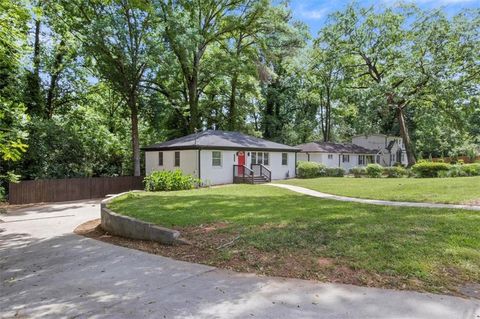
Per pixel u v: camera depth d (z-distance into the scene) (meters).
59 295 4.25
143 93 24.12
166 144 22.50
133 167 23.06
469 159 37.47
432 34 24.91
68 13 19.09
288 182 20.89
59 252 6.74
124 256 6.03
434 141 38.94
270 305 3.63
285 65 34.25
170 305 3.73
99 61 20.16
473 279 4.09
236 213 8.45
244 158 22.52
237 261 5.20
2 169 16.39
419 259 4.66
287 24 26.78
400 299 3.64
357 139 40.25
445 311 3.34
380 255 4.88
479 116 37.78
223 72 26.98
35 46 19.88
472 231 5.85
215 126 32.88
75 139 20.66
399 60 27.39
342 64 31.55
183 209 9.26
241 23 27.02
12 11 7.52
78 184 18.61
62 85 22.33
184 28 21.09
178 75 26.16
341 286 4.09
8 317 3.66
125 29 18.95
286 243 5.70
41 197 17.08
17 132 7.33
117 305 3.81
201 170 19.97
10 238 8.57
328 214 7.91
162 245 6.61
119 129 27.42
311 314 3.37
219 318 3.37
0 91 16.28
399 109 29.00
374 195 12.25
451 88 24.34
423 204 9.66
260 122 39.47
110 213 8.62
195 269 5.00
